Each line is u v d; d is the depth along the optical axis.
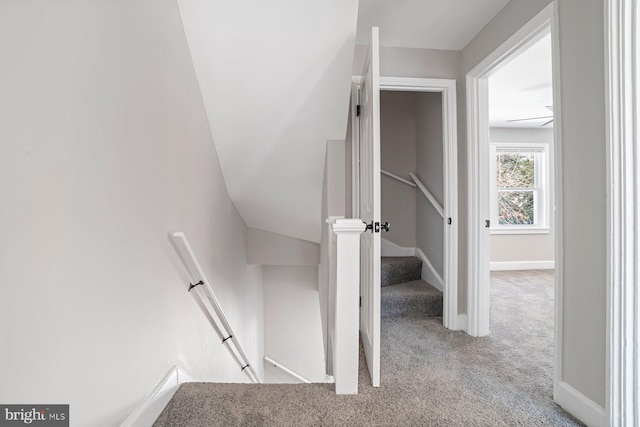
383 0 1.87
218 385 1.53
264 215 3.14
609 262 1.21
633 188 1.17
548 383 1.66
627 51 1.16
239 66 1.81
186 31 1.66
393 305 2.67
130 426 1.13
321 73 1.85
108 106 1.04
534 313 2.89
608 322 1.22
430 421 1.34
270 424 1.28
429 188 3.14
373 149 1.62
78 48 0.91
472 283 2.32
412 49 2.42
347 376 1.51
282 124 2.13
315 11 1.60
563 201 1.46
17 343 0.74
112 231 1.07
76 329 0.91
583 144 1.35
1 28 0.70
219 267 2.36
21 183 0.75
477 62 2.24
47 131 0.81
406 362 1.89
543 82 3.20
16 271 0.74
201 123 1.93
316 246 3.53
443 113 2.50
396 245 3.54
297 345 4.63
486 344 2.16
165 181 1.44
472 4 1.92
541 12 1.61
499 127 4.93
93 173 0.98
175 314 1.53
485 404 1.47
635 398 1.18
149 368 1.29
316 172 2.54
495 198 4.98
